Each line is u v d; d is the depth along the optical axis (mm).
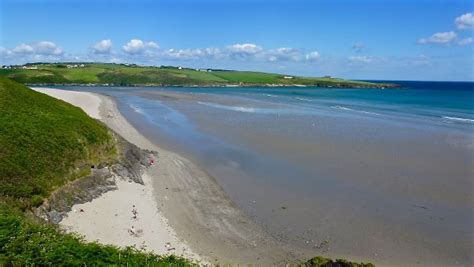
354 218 24156
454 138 49312
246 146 43094
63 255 13383
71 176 25172
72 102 78500
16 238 13867
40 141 26703
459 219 24172
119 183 27906
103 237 20219
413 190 28984
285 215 24453
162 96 118062
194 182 30250
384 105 100188
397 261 19531
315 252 20172
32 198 21281
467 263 19469
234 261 18984
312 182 30656
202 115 69625
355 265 17672
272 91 170875
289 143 44750
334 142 45562
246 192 28375
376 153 40156
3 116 28594
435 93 169875
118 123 56719
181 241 20641
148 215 23438
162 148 41812
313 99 119375
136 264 14188
